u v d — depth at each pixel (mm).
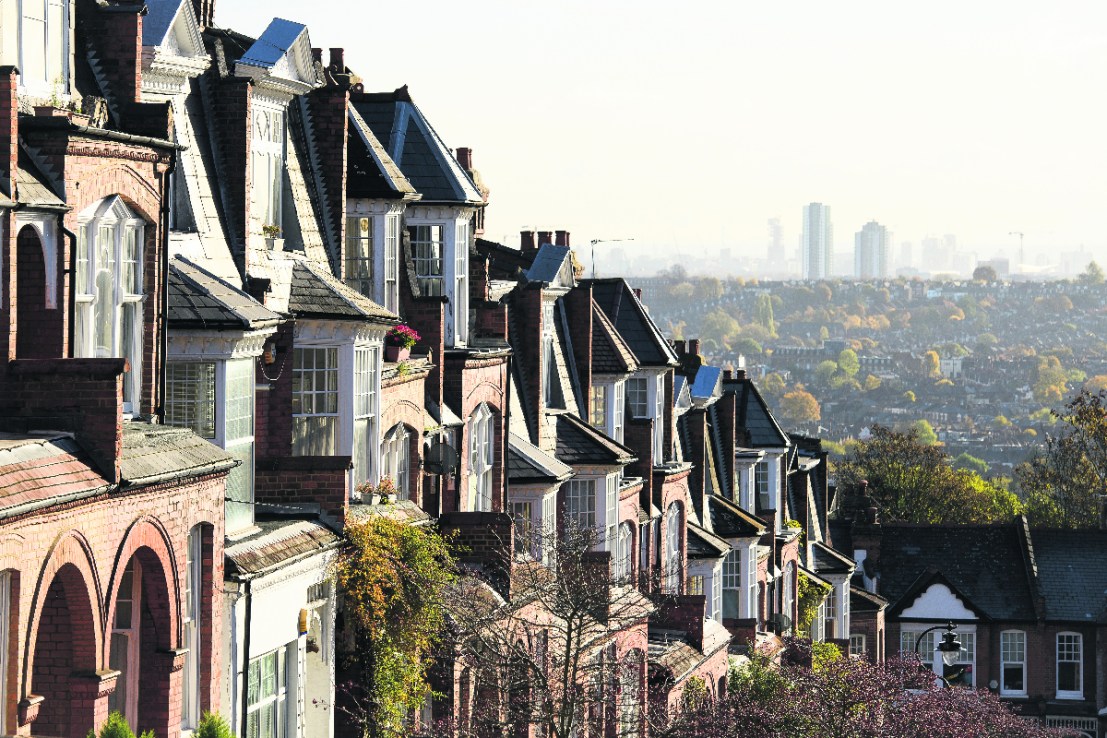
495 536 105062
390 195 105125
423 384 105750
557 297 141750
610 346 148125
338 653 86938
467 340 116062
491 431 119000
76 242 67625
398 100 117000
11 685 57750
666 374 159875
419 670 90875
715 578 170625
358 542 85312
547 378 138625
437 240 113562
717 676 152750
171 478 66812
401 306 109688
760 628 188250
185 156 85375
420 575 88875
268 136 94375
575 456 134375
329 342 91312
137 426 69750
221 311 78688
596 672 114438
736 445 197500
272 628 77250
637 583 117750
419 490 104938
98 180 69500
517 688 99812
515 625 103625
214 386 78750
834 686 137125
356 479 93438
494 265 155625
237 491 80625
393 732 87062
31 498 57500
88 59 77438
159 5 84125
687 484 164375
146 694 68062
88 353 69812
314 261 98375
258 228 92250
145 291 74250
